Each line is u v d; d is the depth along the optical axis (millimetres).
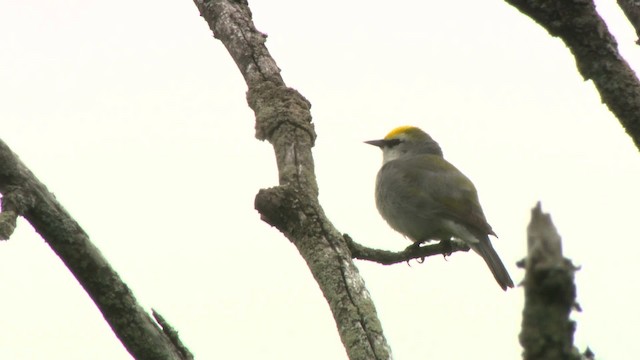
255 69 14008
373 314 9844
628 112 8695
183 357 9039
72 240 8766
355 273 10352
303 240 10742
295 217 10867
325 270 10359
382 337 9625
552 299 4895
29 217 8688
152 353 8906
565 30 8680
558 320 4879
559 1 8578
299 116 13047
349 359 9484
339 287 10164
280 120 12969
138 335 8898
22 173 8633
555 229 4922
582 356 5562
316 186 12133
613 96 8703
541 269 4859
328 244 10648
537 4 8648
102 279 8844
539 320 4902
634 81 8680
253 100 13562
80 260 8797
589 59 8727
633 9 9391
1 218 8320
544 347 4891
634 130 8742
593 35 8648
